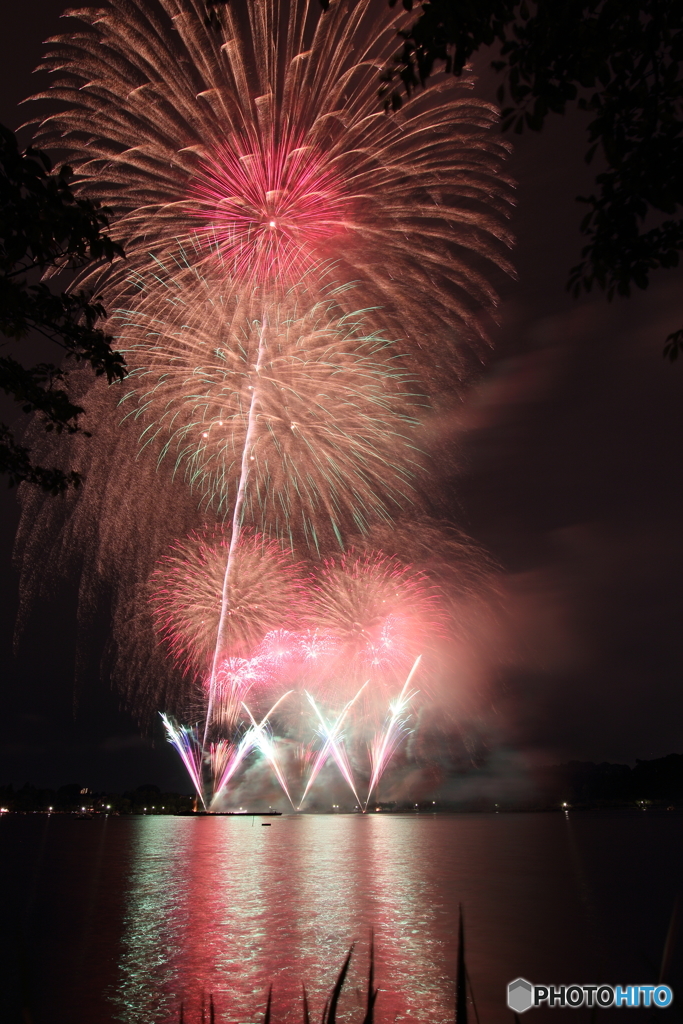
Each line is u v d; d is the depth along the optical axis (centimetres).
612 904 3328
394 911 3116
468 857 6072
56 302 973
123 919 2961
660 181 610
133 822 16300
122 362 1059
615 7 581
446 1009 1708
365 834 9862
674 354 715
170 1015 1658
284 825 13075
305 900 3472
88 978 1995
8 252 748
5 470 1294
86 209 750
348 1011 1695
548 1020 1627
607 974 2028
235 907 3259
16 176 707
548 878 4478
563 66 607
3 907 3331
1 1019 1631
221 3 692
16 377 1171
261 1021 1623
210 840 8562
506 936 2552
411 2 595
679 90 594
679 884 4131
